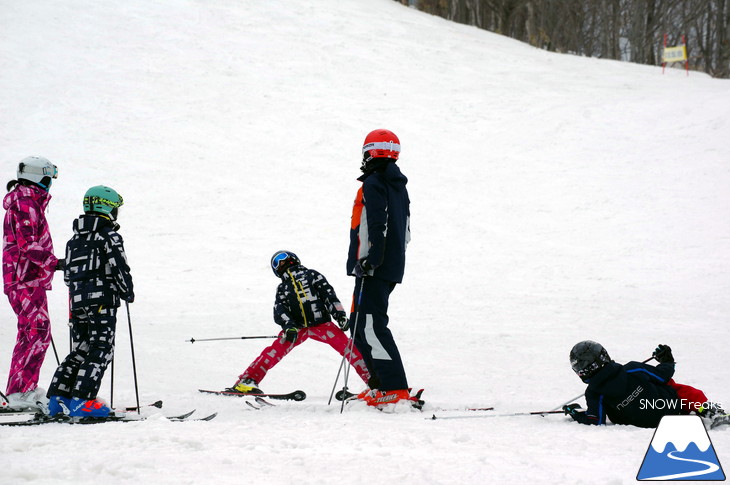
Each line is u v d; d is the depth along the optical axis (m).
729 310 23.30
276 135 47.88
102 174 41.31
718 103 46.38
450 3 107.25
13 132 46.19
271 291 26.98
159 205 37.88
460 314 23.61
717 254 29.25
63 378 10.88
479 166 42.50
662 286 26.25
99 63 57.94
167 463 7.16
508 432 9.27
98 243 11.14
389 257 11.84
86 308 11.06
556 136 45.62
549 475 6.86
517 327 21.88
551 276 28.11
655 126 44.88
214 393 14.24
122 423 10.09
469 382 15.70
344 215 36.91
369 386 12.53
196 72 57.66
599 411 10.00
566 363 17.64
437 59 63.97
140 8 69.50
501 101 53.19
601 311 23.55
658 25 112.94
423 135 47.47
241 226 35.50
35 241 12.05
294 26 69.12
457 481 6.60
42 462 7.14
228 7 72.06
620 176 39.09
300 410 11.86
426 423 10.05
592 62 69.75
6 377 15.22
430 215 36.19
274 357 14.50
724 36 110.50
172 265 30.30
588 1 125.88
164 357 18.09
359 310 11.92
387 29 71.44
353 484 6.44
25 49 58.88
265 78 57.41
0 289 26.69
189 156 44.47
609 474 6.96
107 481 6.46
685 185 36.91
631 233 32.47
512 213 36.09
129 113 50.09
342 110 51.88
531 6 101.75
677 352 18.42
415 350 19.23
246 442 8.30
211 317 23.14
